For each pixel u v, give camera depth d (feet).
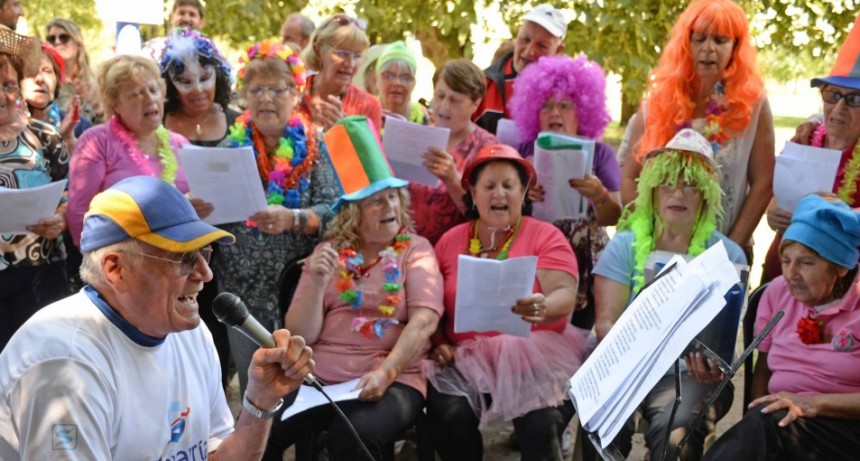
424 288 16.01
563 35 21.84
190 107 18.72
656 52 33.06
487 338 16.08
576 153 17.10
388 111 21.49
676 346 8.54
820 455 13.52
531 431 14.93
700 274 8.87
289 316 15.85
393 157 17.61
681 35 17.53
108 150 16.79
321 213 17.07
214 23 35.96
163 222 8.87
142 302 8.95
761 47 32.71
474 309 14.85
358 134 16.17
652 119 17.97
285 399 15.69
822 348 14.02
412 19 34.24
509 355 15.53
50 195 15.24
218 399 10.44
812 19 31.78
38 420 8.50
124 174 16.74
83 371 8.66
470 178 16.72
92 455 8.55
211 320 17.75
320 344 16.08
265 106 16.90
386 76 21.42
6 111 16.07
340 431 14.69
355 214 16.07
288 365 9.43
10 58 16.01
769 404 13.79
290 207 17.04
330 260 15.67
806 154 16.16
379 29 34.58
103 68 16.94
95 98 24.30
